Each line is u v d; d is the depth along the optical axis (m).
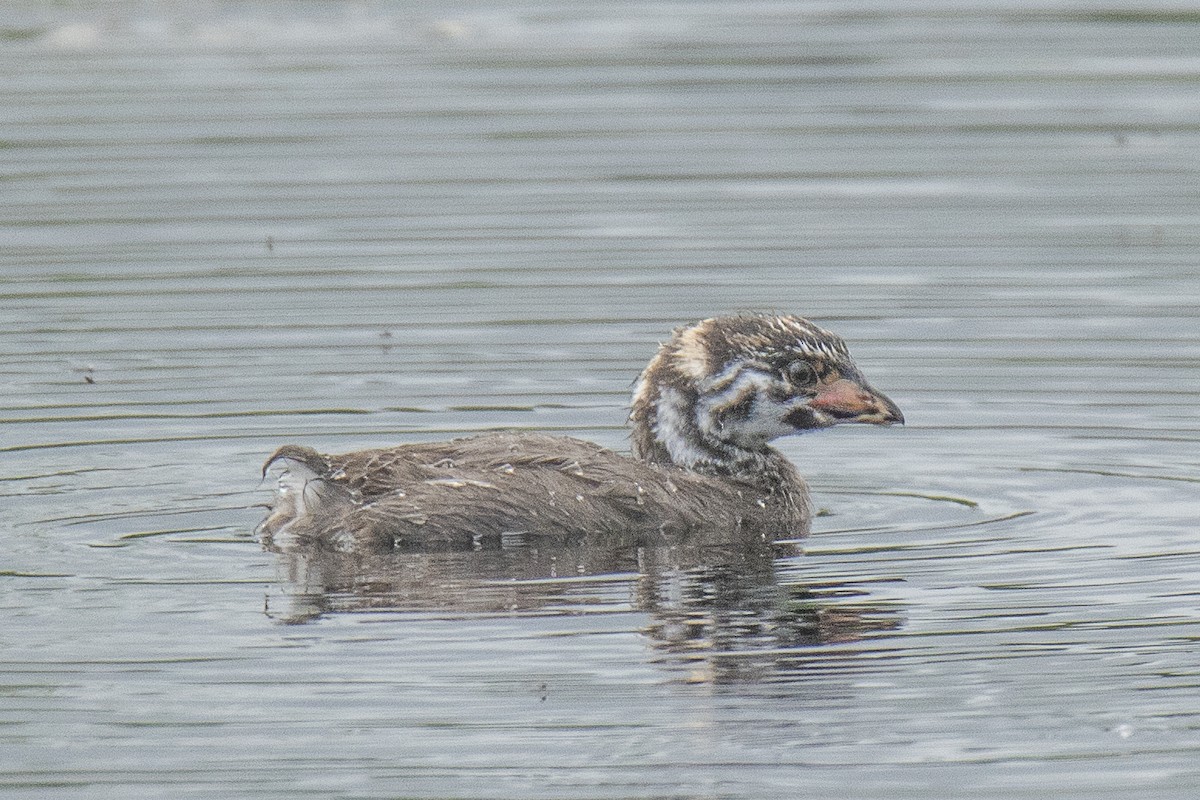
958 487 15.90
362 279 21.53
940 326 19.86
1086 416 17.45
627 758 10.73
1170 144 26.02
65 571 13.54
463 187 24.67
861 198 24.12
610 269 21.72
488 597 13.07
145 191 24.45
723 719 11.16
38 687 11.57
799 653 12.08
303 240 22.78
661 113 27.77
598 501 14.63
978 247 22.33
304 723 11.12
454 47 31.91
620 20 34.00
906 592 13.20
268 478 15.82
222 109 27.97
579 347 19.44
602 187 24.69
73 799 10.31
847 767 10.65
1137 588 13.21
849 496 15.83
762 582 13.42
